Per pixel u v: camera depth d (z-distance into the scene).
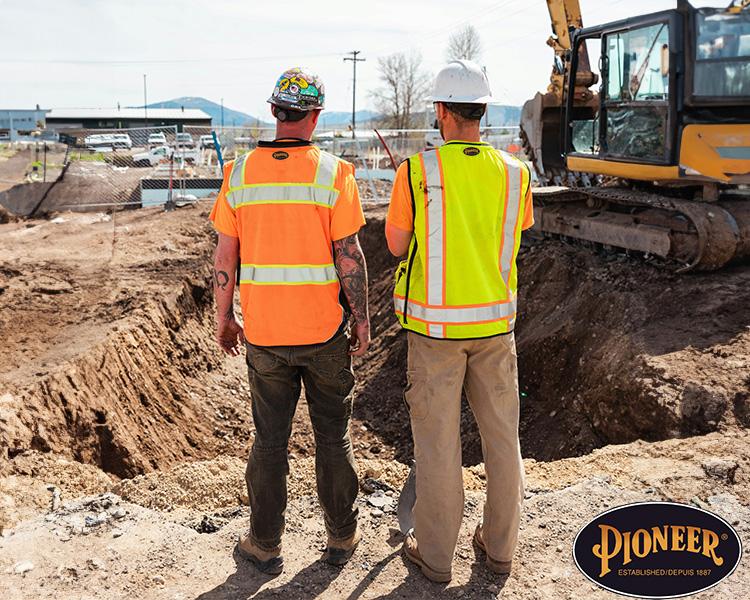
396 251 3.49
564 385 8.75
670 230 9.41
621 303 8.77
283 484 3.58
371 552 3.85
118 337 9.29
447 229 3.29
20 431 6.55
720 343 7.31
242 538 3.82
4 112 103.62
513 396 3.47
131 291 11.26
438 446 3.40
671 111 8.95
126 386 8.78
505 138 22.59
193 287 12.41
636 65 9.64
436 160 3.31
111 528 4.03
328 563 3.74
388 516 4.21
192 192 21.61
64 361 8.20
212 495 4.81
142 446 8.13
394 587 3.55
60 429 7.18
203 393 10.52
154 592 3.49
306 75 3.37
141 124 81.81
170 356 10.42
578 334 8.98
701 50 8.73
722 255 8.93
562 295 10.36
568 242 11.76
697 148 8.91
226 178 3.48
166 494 4.73
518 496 3.50
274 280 3.38
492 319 3.34
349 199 3.41
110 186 21.09
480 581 3.60
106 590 3.49
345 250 3.44
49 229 16.55
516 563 3.76
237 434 9.80
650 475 4.75
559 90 13.13
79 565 3.66
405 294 3.42
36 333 9.44
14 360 8.27
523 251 12.45
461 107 3.32
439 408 3.38
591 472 4.92
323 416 3.59
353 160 25.69
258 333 3.43
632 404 7.02
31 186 20.28
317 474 3.64
